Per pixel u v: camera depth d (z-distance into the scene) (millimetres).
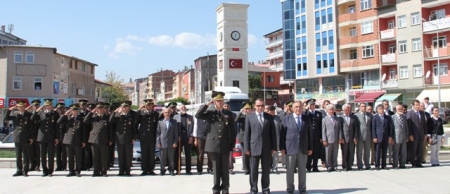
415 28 44281
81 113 13766
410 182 11617
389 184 11305
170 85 146625
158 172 14461
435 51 42500
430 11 43656
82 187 11195
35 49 47594
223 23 35781
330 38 54531
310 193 10125
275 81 82312
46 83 47844
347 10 53219
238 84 35719
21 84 47125
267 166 9789
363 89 50375
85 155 14844
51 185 11562
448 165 15703
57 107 14070
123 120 13523
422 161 15953
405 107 15461
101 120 13461
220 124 9977
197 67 87625
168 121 13609
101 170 13398
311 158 14086
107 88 79062
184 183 11758
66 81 52656
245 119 10102
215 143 9898
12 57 46906
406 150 14969
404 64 45312
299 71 59938
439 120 15555
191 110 32562
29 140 13508
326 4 55188
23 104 13641
